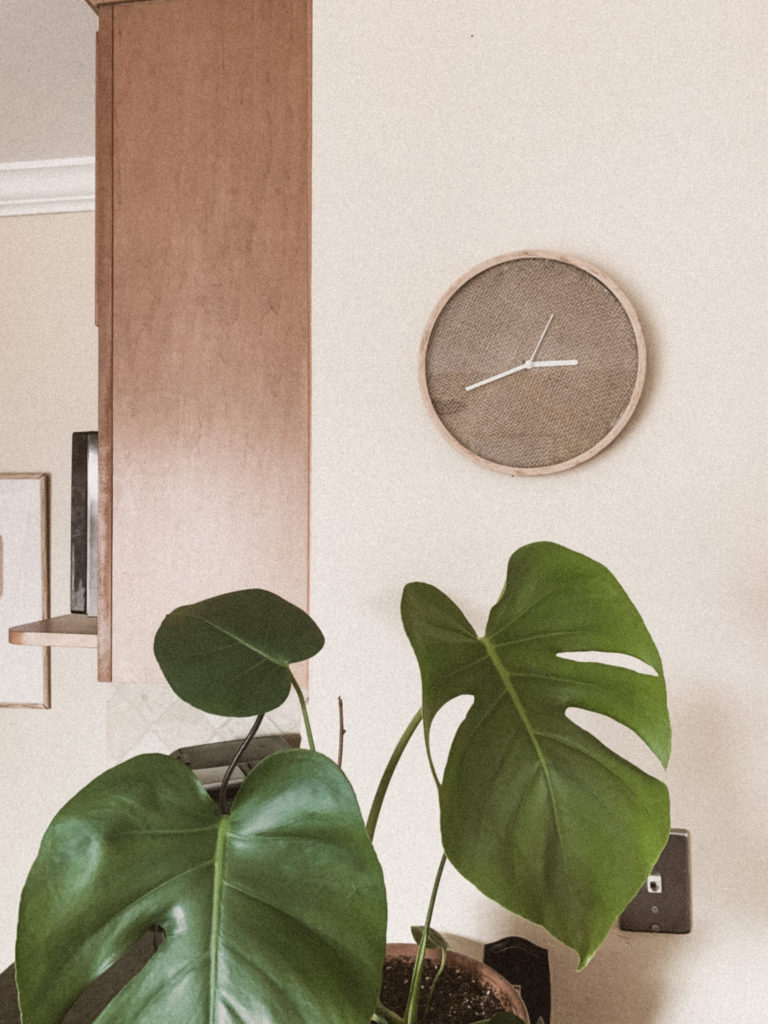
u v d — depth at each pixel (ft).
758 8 2.94
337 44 3.21
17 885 8.47
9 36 5.64
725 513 2.98
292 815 1.94
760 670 2.96
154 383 4.36
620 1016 3.05
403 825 3.17
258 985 1.81
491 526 3.12
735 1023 2.99
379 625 3.19
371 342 3.20
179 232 4.32
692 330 2.99
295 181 4.20
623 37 3.02
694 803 3.01
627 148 3.03
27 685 8.41
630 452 3.03
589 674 2.12
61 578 8.40
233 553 4.30
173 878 1.90
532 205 3.09
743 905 2.98
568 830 1.90
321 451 3.24
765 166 2.94
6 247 8.51
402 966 2.67
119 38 4.36
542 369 3.01
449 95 3.14
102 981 3.37
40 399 8.43
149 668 4.38
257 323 4.25
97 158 4.39
